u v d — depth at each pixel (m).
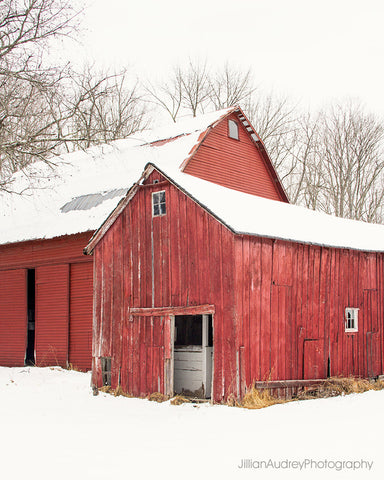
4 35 18.14
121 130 40.34
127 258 15.03
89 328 20.16
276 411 11.95
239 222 13.24
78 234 20.31
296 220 16.95
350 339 16.48
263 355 13.23
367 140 47.38
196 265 13.50
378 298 18.05
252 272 13.23
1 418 11.65
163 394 13.66
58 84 18.88
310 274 15.20
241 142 25.50
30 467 7.89
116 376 14.86
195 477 7.27
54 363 21.20
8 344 23.42
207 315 14.03
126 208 15.23
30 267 22.75
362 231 20.19
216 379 12.80
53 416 11.84
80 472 7.55
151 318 14.25
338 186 46.91
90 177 24.98
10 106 21.20
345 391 14.94
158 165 14.47
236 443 9.09
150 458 8.22
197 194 13.75
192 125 24.31
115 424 10.88
